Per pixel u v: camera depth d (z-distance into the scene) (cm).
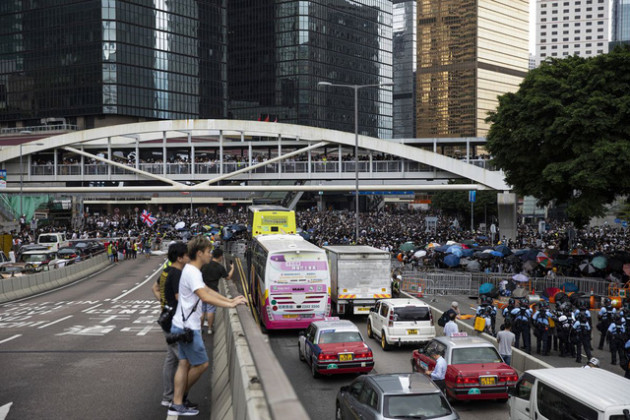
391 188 5941
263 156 7238
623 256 3581
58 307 2619
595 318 2694
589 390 945
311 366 1669
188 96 16600
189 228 7844
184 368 718
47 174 7138
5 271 3644
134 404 873
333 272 2647
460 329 2170
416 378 1071
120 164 6456
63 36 15325
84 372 1111
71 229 7681
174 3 16250
